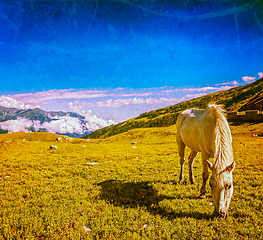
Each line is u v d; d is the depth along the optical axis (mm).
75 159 16391
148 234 4617
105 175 10625
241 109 82750
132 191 7727
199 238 4406
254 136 30703
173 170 11438
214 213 5188
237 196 6730
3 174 11422
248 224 4852
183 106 190500
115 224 5082
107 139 57750
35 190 8125
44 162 14977
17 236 4504
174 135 48125
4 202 6691
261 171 10000
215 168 4883
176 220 5238
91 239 4422
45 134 84688
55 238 4391
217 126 5371
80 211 5805
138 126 171625
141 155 18828
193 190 7469
